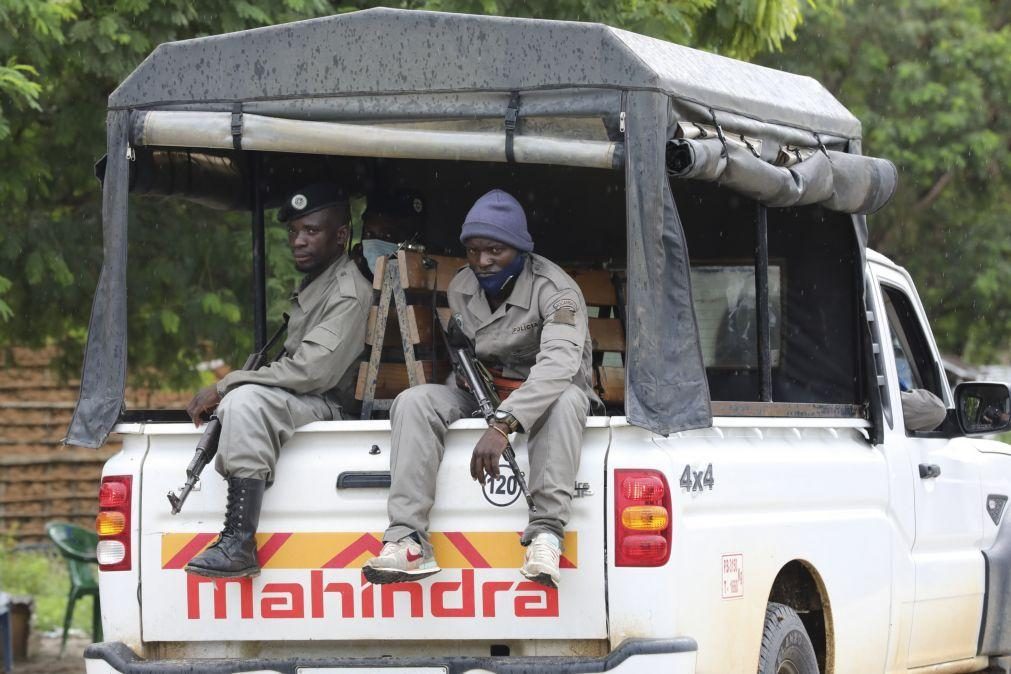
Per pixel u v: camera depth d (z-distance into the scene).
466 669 18.84
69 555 40.59
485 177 27.77
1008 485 29.66
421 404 19.06
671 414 18.78
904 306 28.12
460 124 20.44
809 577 22.84
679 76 19.84
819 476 22.61
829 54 67.06
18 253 32.91
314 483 19.64
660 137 19.02
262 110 21.23
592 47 19.31
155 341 35.84
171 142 21.41
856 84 68.12
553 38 19.56
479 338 20.80
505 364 20.84
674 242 19.12
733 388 26.88
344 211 23.38
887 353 26.09
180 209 33.50
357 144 20.84
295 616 19.69
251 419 19.45
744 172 20.50
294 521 19.70
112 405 20.67
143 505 20.27
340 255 23.50
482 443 18.48
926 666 26.41
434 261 22.16
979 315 70.19
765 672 20.80
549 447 18.59
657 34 34.62
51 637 45.31
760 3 37.47
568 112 19.56
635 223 18.97
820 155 22.84
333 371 21.39
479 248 20.52
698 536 19.28
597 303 25.64
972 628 28.03
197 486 20.08
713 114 20.33
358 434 19.72
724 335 26.98
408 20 20.41
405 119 20.61
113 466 20.44
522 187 27.95
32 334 36.03
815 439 23.25
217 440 19.67
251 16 32.72
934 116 66.88
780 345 25.91
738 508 20.47
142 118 21.47
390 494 19.02
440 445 19.14
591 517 18.81
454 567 19.22
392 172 27.53
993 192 69.31
